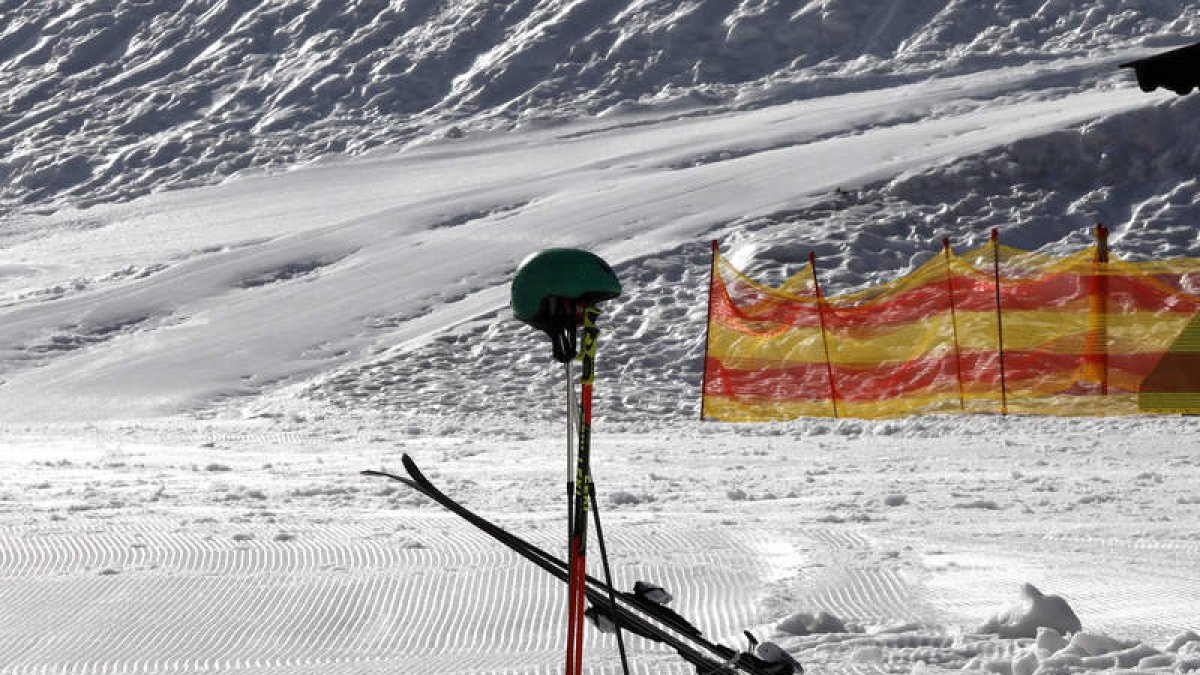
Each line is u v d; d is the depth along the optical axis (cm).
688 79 7394
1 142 8094
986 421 2009
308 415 2706
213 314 3856
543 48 7969
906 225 4069
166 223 5694
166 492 1369
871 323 2673
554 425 2350
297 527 1056
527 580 816
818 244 3838
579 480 436
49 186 7319
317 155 7181
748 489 1349
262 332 3625
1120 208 4128
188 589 806
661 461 1659
